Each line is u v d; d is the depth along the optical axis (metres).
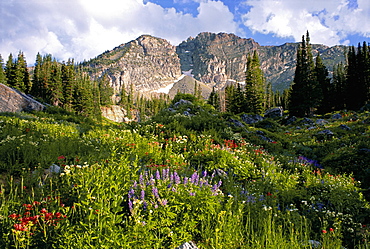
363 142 13.30
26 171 5.90
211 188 6.23
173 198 5.06
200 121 15.61
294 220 5.89
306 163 12.27
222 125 15.92
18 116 15.93
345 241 5.78
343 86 48.41
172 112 19.20
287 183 8.69
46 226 4.11
